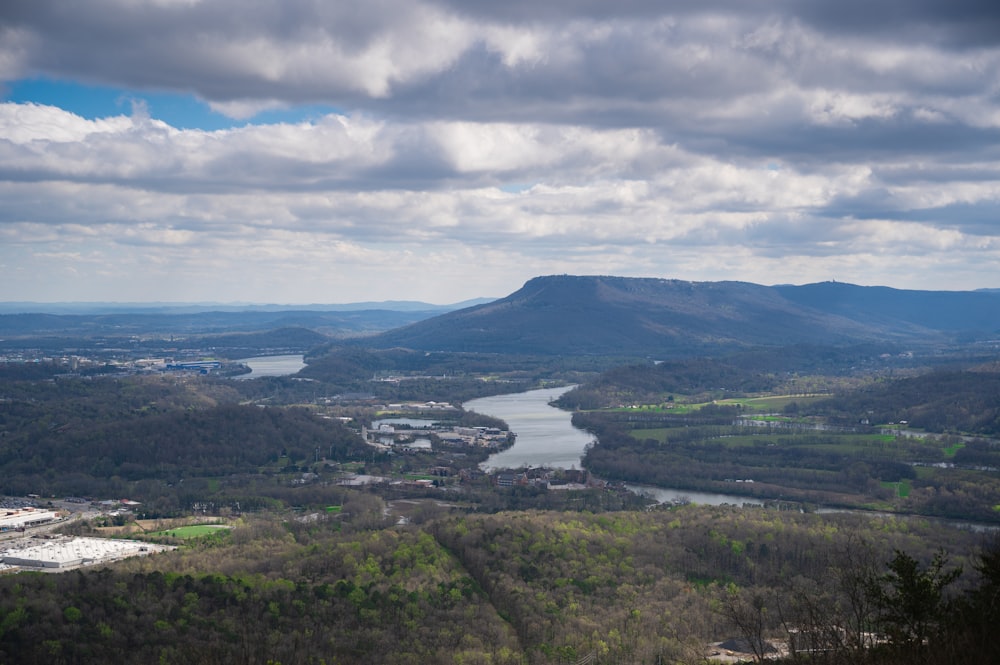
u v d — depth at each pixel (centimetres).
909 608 11725
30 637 18850
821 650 12500
